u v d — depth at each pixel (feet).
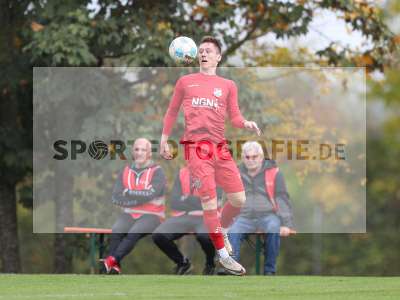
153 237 123.54
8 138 170.81
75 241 174.50
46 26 157.07
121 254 119.75
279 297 78.33
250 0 171.22
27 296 78.54
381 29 179.32
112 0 165.58
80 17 155.12
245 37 178.50
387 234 345.10
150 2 168.14
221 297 77.87
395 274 339.77
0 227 182.91
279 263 327.06
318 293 82.17
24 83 171.12
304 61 189.16
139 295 79.36
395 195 351.87
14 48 170.60
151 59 158.81
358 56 182.39
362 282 94.58
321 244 335.47
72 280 96.32
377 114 340.59
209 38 94.38
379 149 349.41
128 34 160.86
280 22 173.68
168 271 292.20
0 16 170.30
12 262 183.11
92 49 163.32
